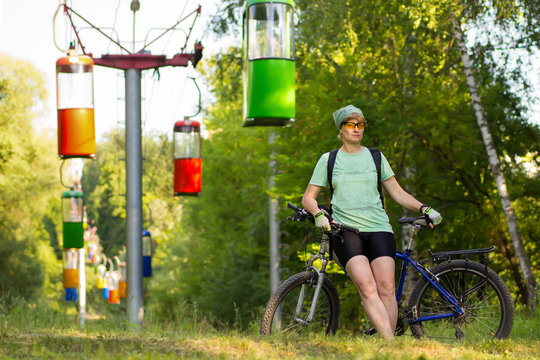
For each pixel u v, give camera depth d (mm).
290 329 7535
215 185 41750
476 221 30281
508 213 24797
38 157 50531
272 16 15828
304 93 25578
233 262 41062
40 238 65000
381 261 7484
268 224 35344
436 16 21969
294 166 25906
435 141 28156
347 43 23266
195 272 49344
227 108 40750
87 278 81750
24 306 13758
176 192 26688
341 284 25031
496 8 24047
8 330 8602
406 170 27609
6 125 48531
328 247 7781
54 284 63250
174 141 26734
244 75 16172
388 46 25188
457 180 30547
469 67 24672
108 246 108312
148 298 67375
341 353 6598
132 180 20953
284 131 25906
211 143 40688
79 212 31047
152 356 5957
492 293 7891
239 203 41438
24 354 6238
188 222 52750
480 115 24922
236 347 6734
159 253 78062
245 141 38688
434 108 25875
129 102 21062
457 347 7043
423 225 7891
